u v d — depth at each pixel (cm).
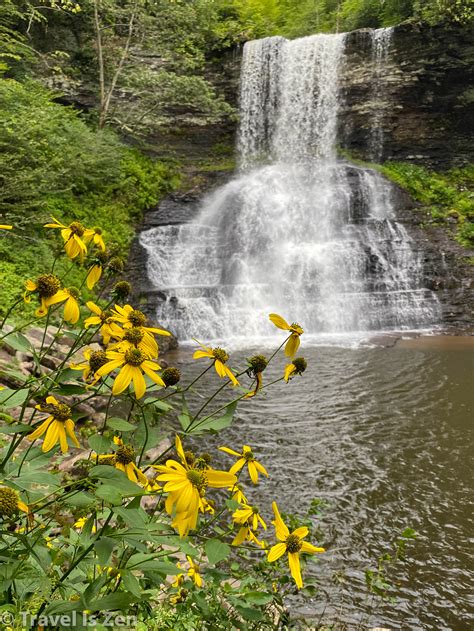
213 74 2061
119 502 98
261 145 2072
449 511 410
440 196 1709
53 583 114
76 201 1373
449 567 339
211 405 649
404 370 838
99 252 137
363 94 1944
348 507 415
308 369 846
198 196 1716
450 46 1781
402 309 1277
